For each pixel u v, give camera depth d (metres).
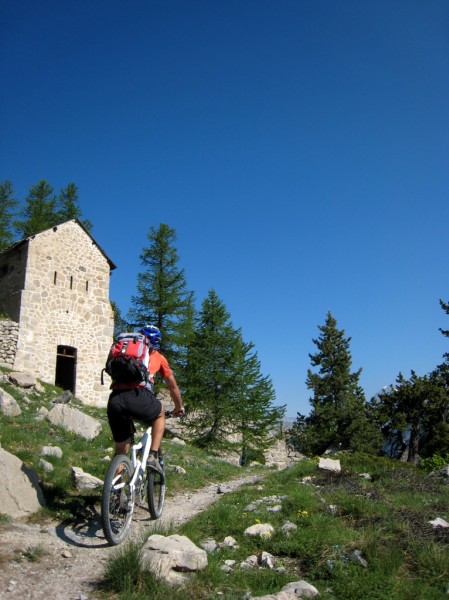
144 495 5.92
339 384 49.53
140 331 5.94
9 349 22.67
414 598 4.23
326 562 4.88
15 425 11.02
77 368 24.81
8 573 4.07
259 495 8.55
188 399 33.62
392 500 7.96
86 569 4.39
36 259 24.16
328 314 53.06
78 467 8.52
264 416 35.16
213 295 36.62
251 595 4.13
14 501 5.64
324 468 11.68
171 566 4.32
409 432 46.81
